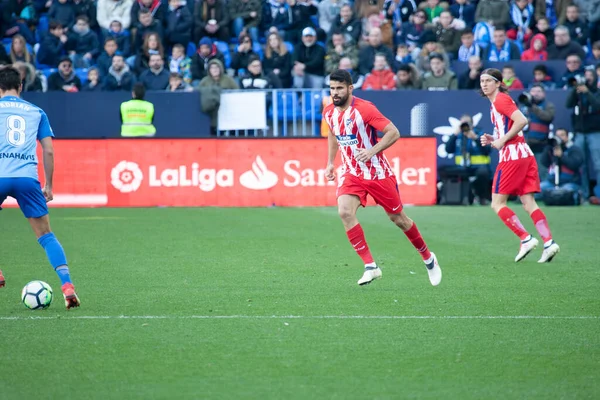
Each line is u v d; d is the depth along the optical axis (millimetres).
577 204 63750
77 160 61688
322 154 62375
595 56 72250
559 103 66688
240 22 77250
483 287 31422
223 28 75938
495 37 73062
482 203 64125
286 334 23938
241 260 37719
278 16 77625
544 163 64875
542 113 64562
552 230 48781
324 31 77438
